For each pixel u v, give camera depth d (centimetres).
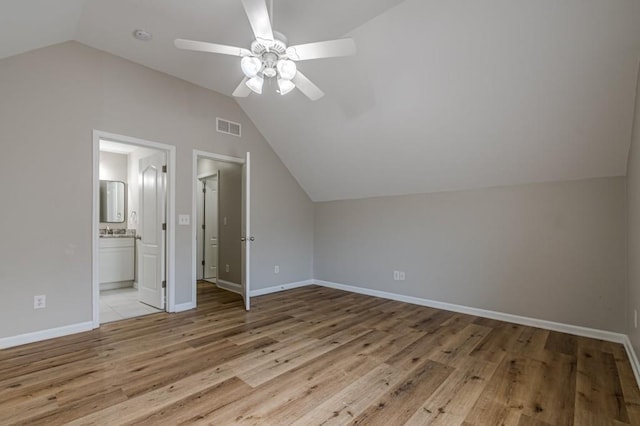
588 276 301
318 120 391
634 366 231
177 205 373
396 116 334
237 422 167
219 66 347
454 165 357
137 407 179
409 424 167
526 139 296
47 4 222
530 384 209
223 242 512
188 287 382
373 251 471
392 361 242
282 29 264
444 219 398
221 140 418
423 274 416
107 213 526
